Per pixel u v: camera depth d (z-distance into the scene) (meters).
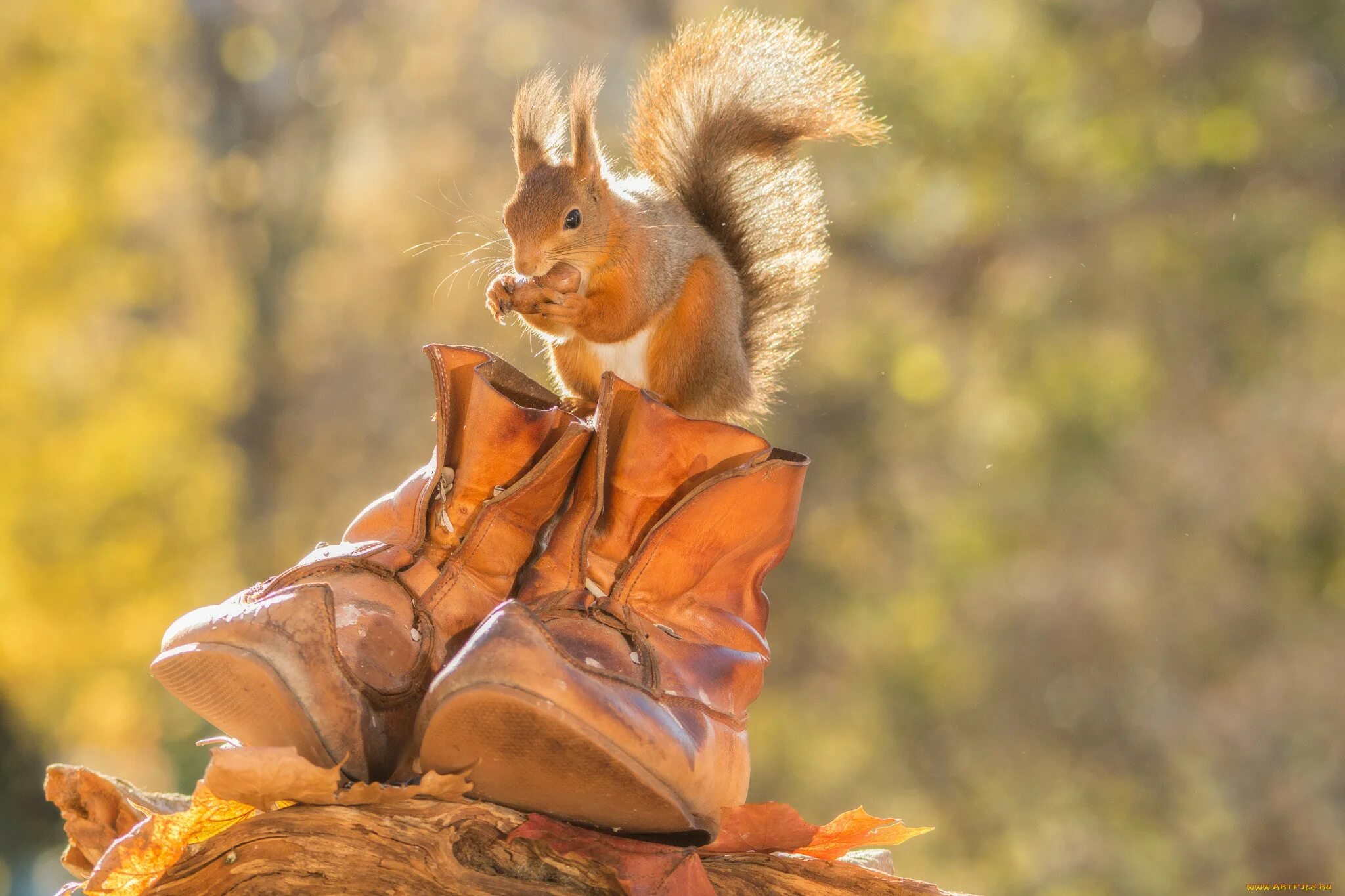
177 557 24.81
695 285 4.97
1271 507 15.80
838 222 16.77
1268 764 15.37
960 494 16.45
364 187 24.03
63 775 3.97
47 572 24.44
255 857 3.27
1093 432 15.95
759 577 3.93
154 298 26.11
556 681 3.22
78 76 25.41
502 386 3.87
